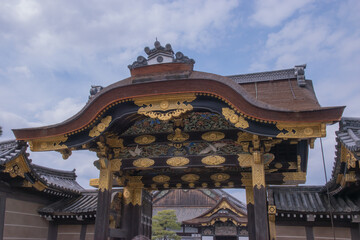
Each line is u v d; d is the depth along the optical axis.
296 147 12.57
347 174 11.05
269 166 13.37
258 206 10.48
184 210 50.75
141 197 14.79
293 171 13.95
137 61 11.29
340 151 10.85
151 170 14.55
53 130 11.54
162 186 15.31
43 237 16.25
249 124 10.25
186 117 11.68
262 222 10.22
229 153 11.60
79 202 17.33
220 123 11.87
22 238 14.98
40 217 16.30
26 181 14.65
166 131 12.41
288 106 11.15
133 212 14.48
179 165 11.85
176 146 12.06
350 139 10.25
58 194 16.70
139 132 12.65
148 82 10.60
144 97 10.77
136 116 12.34
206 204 50.75
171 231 36.06
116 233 13.07
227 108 10.45
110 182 12.34
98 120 11.28
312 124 9.69
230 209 32.41
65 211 15.96
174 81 10.48
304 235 13.90
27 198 15.63
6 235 14.15
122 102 10.92
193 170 14.50
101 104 10.98
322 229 13.80
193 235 39.44
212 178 14.30
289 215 13.99
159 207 52.19
